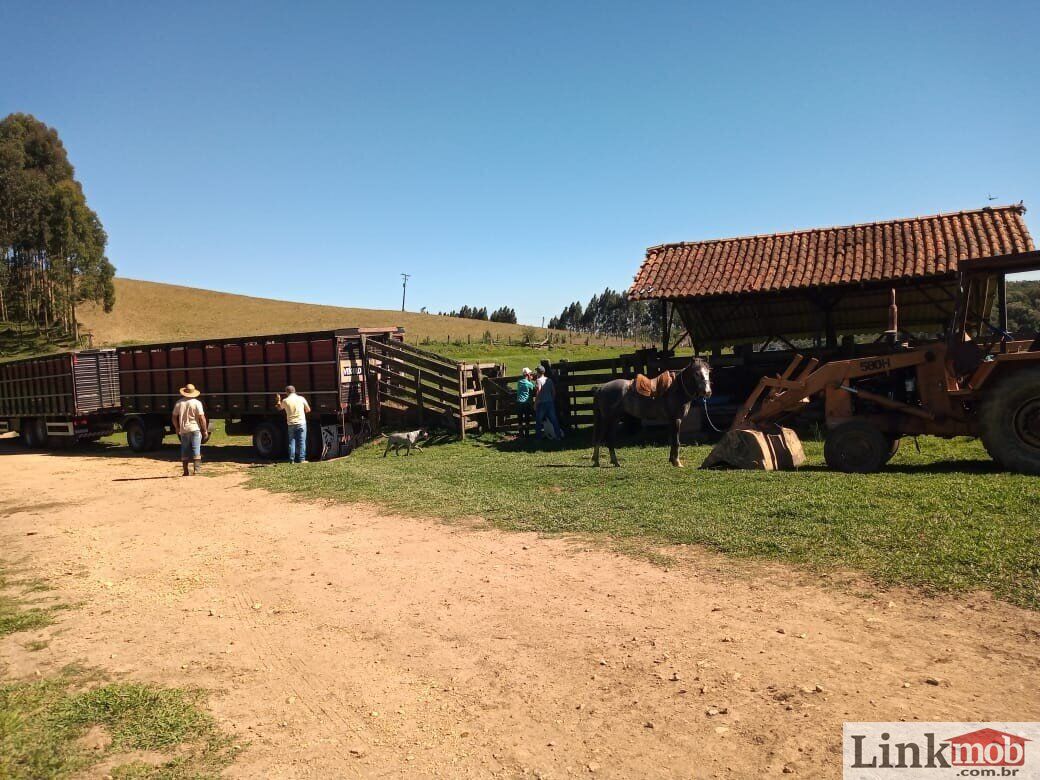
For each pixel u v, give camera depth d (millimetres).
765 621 5273
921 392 10344
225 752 4012
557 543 7887
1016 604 5070
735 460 11227
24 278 87875
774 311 20328
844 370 11000
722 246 18531
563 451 15609
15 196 84125
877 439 10297
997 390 9312
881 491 8312
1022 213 15641
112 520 11180
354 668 5137
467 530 8852
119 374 22703
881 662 4473
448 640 5516
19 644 5883
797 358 11617
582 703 4336
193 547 9078
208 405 20156
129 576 7883
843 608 5359
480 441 18109
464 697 4562
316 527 9742
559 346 61406
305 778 3721
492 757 3832
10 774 3809
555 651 5129
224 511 11383
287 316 100000
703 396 11672
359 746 4035
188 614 6523
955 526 6688
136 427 22031
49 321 84500
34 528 10812
